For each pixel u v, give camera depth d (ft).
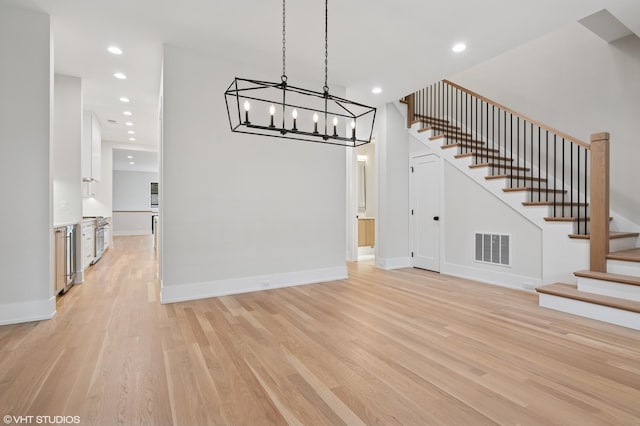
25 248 9.11
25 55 9.09
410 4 8.88
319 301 11.29
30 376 6.11
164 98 11.08
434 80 14.28
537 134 15.24
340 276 14.89
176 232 11.25
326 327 8.75
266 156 13.07
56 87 13.60
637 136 11.98
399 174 17.97
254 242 12.74
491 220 14.01
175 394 5.54
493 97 17.25
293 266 13.66
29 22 9.11
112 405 5.21
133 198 43.86
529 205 12.53
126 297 11.68
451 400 5.35
